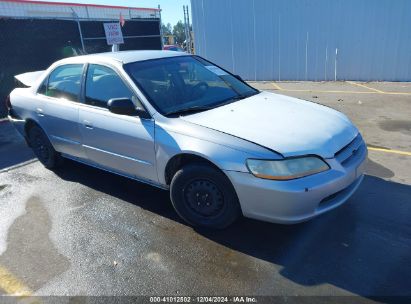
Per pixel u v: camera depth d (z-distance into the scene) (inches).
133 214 143.6
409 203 138.7
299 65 474.9
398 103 304.8
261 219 112.0
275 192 104.7
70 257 118.8
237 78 171.5
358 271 104.3
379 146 203.5
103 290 103.2
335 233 122.6
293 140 110.8
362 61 432.5
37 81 186.7
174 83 146.6
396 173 165.6
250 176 107.3
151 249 120.6
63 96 167.6
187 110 131.7
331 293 96.7
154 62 152.8
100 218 142.0
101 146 149.9
